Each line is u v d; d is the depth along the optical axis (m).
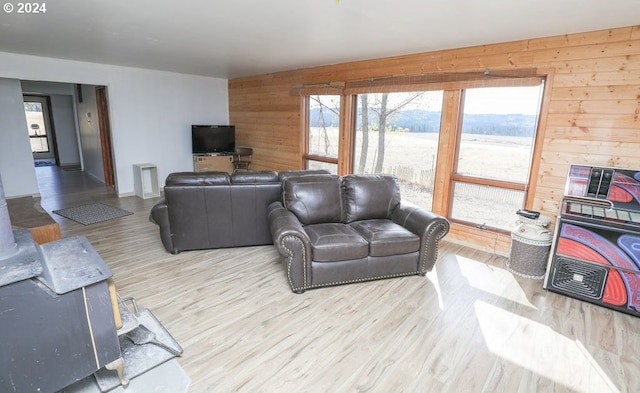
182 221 3.47
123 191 6.05
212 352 2.09
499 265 3.46
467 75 3.73
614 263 2.60
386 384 1.87
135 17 2.91
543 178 3.38
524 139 3.53
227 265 3.32
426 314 2.56
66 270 1.63
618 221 2.60
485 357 2.10
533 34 3.14
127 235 4.11
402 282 3.06
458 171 4.08
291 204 3.27
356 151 5.10
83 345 1.63
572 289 2.80
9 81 5.43
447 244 4.06
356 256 2.87
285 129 6.04
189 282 2.97
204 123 6.99
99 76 5.45
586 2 2.31
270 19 2.91
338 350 2.14
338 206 3.39
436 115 4.16
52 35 3.56
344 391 1.82
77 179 7.50
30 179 5.84
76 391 1.78
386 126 4.70
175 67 5.73
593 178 2.93
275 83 6.09
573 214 2.77
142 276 3.06
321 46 3.93
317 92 5.35
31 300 1.45
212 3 2.55
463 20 2.80
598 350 2.18
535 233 3.12
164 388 1.81
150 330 2.24
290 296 2.78
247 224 3.69
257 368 1.97
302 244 2.71
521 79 3.37
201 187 3.46
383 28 3.11
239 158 6.85
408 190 4.58
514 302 2.75
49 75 4.93
